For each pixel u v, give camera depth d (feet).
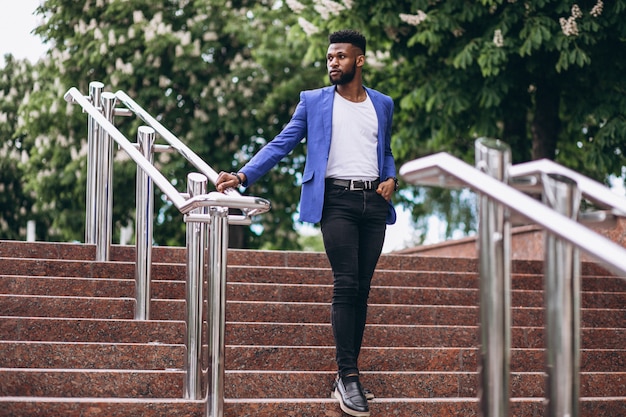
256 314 20.25
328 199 16.02
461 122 40.40
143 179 20.01
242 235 58.54
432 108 39.93
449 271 25.67
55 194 56.90
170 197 14.93
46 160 57.57
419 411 15.89
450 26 36.29
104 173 23.35
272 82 57.52
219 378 14.30
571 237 6.77
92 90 24.11
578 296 7.39
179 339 18.66
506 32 35.22
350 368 15.57
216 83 55.72
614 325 23.00
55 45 58.03
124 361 16.94
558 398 7.33
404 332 19.53
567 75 37.78
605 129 36.63
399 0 37.65
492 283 7.70
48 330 18.12
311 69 57.06
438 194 62.49
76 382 15.64
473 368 18.43
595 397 17.70
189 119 55.88
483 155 8.03
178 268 22.34
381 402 15.80
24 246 22.71
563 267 7.35
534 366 19.08
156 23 55.11
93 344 16.85
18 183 70.49
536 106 39.50
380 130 16.37
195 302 15.21
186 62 54.80
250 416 15.12
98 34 54.95
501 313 7.69
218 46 56.59
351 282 15.79
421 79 39.47
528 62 36.22
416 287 23.91
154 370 16.38
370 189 16.08
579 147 45.09
